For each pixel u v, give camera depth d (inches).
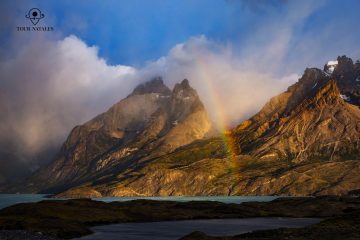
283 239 5103.3
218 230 7549.2
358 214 6525.6
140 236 6717.5
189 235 5644.7
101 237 6550.2
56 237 6353.3
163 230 7662.4
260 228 7844.5
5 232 6520.7
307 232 5487.2
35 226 7130.9
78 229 7145.7
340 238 4869.6
